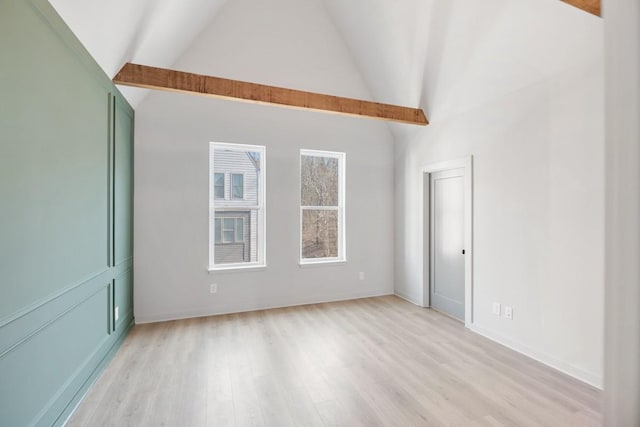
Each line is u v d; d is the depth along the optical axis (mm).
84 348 2189
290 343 3023
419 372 2484
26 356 1531
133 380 2350
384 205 4781
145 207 3525
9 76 1391
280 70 3980
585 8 1855
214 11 3492
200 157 3754
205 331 3311
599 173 2260
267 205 4086
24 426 1516
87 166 2213
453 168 3779
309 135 4316
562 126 2484
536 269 2709
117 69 2621
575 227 2412
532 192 2736
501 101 3020
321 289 4406
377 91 4375
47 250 1703
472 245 3377
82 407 2021
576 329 2412
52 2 1688
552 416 1938
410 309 4109
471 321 3391
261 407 2031
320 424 1871
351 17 3730
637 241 846
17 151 1450
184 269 3697
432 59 3312
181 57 3566
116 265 2852
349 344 3008
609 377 892
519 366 2584
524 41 2508
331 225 4598
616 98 884
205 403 2070
